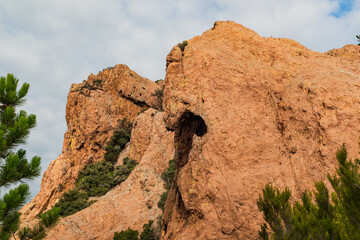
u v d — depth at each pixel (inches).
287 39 1082.1
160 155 2586.1
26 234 464.4
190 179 727.1
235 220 631.2
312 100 757.9
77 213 1820.9
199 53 941.2
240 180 681.6
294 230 384.5
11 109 510.6
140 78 4109.3
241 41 1039.6
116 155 3147.1
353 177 350.3
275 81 873.5
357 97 730.2
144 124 3083.2
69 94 3558.1
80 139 3149.6
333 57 942.4
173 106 863.7
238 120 784.3
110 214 1857.8
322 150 670.5
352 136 663.1
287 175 687.1
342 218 351.3
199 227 652.7
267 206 435.8
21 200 441.7
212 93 844.0
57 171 2834.6
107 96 3609.7
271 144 744.3
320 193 398.6
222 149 733.9
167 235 740.0
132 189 2107.5
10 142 483.8
